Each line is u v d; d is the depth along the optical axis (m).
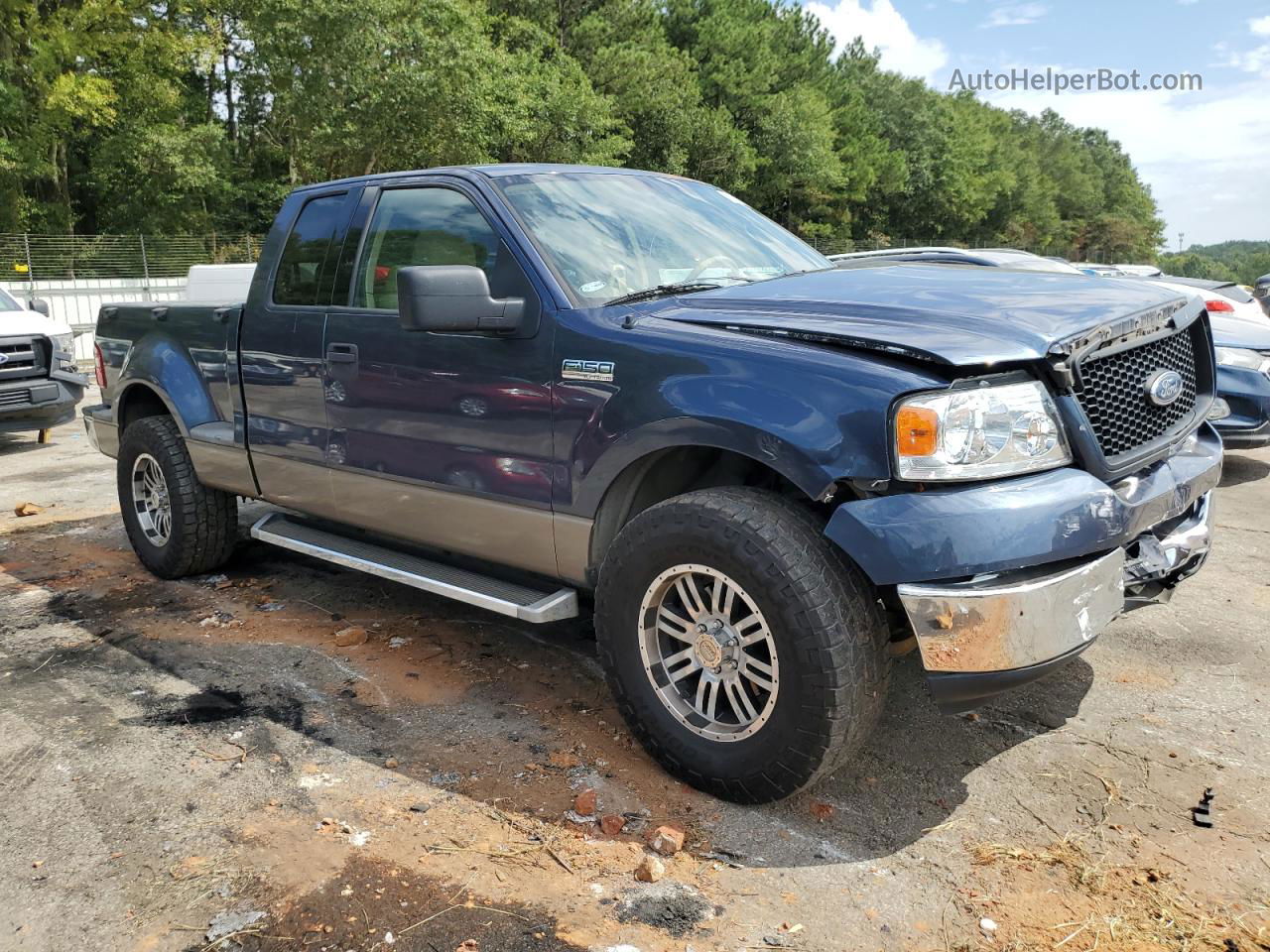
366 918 2.33
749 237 3.91
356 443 3.77
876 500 2.47
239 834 2.69
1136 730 3.28
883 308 2.79
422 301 2.94
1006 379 2.54
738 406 2.63
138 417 5.25
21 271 25.14
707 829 2.70
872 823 2.73
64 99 29.48
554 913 2.35
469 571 3.61
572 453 3.04
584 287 3.19
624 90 43.44
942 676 2.46
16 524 6.20
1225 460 8.09
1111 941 2.23
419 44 29.33
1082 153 130.12
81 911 2.38
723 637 2.75
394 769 3.05
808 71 61.91
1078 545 2.48
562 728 3.32
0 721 3.41
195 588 4.86
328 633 4.23
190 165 32.81
